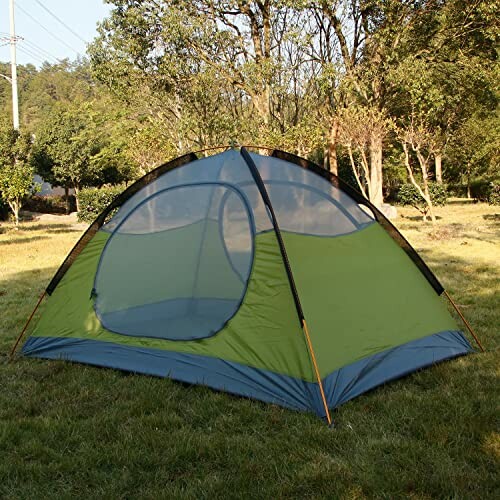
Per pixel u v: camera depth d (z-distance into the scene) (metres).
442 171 29.91
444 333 4.54
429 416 3.39
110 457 2.99
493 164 19.80
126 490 2.71
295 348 3.69
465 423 3.28
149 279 4.63
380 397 3.69
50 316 4.88
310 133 16.16
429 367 4.18
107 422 3.43
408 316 4.39
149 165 16.80
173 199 4.72
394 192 30.80
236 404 3.63
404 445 3.04
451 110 21.72
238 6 17.86
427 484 2.67
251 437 3.19
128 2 17.42
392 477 2.73
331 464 2.87
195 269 4.42
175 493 2.62
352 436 3.18
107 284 4.78
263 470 2.85
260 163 4.55
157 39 17.45
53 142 29.33
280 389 3.66
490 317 5.62
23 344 5.09
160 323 4.43
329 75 16.52
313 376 3.55
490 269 8.34
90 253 4.97
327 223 4.43
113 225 4.98
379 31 16.98
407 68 16.14
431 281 4.75
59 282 5.00
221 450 3.06
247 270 4.12
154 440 3.17
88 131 28.81
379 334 4.11
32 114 64.88
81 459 2.97
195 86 16.91
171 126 17.48
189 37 17.08
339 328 3.90
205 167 4.76
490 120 23.14
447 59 18.14
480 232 13.21
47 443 3.19
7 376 4.29
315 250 4.19
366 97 17.25
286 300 3.83
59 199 31.72
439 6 17.31
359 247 4.48
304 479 2.75
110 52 17.78
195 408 3.60
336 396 3.56
